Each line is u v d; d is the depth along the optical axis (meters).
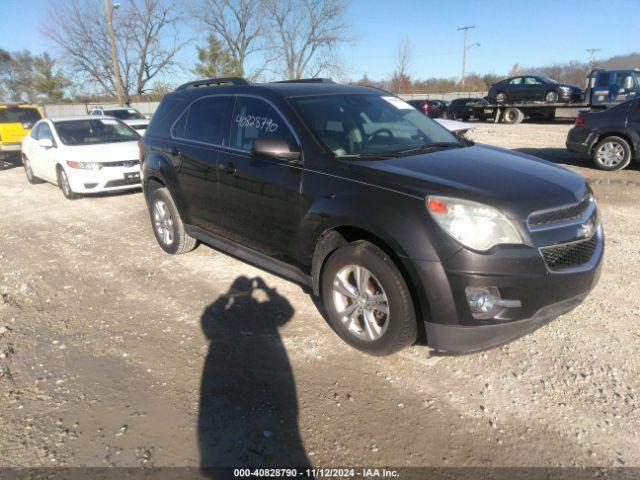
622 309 3.95
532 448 2.55
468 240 2.77
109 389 3.10
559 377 3.11
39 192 9.81
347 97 4.23
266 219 3.91
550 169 3.49
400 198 2.99
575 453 2.52
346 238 3.42
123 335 3.77
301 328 3.80
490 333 2.85
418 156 3.57
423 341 3.51
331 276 3.45
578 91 24.22
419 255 2.83
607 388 2.99
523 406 2.86
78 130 9.55
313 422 2.77
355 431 2.70
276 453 2.55
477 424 2.73
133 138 9.77
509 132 19.89
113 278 4.91
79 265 5.32
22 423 2.79
